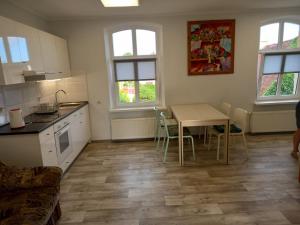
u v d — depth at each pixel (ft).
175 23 13.65
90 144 14.76
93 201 8.29
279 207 7.48
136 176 10.09
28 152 8.10
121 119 14.60
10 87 9.46
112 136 14.78
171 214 7.37
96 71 14.23
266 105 14.88
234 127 11.77
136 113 14.85
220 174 9.91
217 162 11.14
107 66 14.29
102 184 9.50
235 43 13.99
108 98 14.60
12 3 9.98
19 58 8.11
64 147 10.42
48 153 8.72
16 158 8.14
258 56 14.53
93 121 14.94
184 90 14.56
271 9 13.47
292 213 7.16
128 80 14.80
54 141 9.32
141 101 15.26
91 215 7.50
